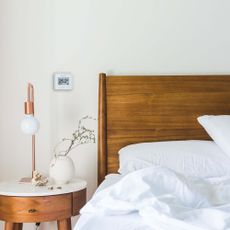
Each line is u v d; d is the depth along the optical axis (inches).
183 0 109.7
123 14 108.1
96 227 58.9
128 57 108.4
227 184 79.4
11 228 90.1
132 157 92.1
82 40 107.3
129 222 58.7
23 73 106.1
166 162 90.3
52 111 106.9
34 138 99.2
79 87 107.4
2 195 87.8
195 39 110.0
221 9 110.2
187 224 52.3
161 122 105.3
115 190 63.1
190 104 106.3
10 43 105.7
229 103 107.5
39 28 106.3
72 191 89.7
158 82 105.7
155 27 109.0
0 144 106.0
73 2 107.0
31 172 106.7
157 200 58.7
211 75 108.0
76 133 107.1
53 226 107.9
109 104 105.2
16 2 105.7
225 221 53.0
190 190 63.0
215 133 93.5
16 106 106.0
